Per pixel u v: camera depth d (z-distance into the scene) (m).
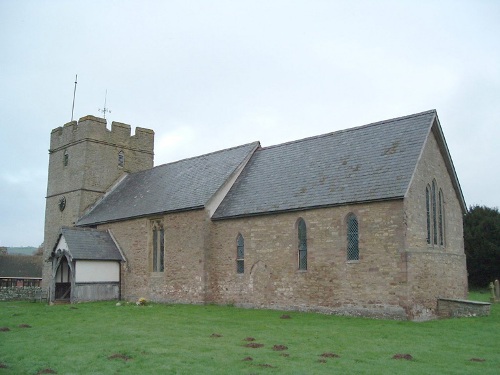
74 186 43.97
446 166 27.97
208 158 37.97
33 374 12.76
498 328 20.47
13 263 63.59
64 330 19.88
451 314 24.28
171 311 26.89
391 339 17.97
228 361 14.06
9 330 19.86
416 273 23.11
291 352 15.46
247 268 29.05
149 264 34.78
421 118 26.62
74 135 45.16
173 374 12.66
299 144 32.25
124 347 16.08
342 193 25.44
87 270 34.97
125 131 46.69
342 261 24.70
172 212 33.19
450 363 14.21
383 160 25.73
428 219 25.44
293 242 26.94
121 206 39.44
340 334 18.94
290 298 26.72
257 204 29.34
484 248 48.66
